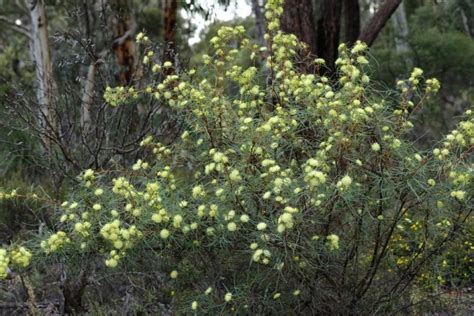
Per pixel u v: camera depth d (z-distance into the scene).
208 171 2.81
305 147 3.07
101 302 3.88
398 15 15.91
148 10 10.48
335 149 2.84
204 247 2.95
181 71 4.00
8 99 5.21
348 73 2.93
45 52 8.30
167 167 3.04
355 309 3.10
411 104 3.00
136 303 3.61
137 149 4.39
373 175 2.85
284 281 2.83
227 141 3.05
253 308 2.97
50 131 4.29
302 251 2.80
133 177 3.31
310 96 2.98
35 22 8.38
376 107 2.86
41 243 2.84
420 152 2.89
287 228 2.63
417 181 2.77
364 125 2.83
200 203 2.93
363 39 7.14
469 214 2.99
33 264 3.09
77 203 2.91
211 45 3.53
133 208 2.79
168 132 4.39
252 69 3.20
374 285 3.23
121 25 7.94
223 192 2.81
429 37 13.55
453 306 3.39
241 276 3.04
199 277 3.13
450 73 13.91
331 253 2.90
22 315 3.81
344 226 3.00
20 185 5.18
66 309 3.83
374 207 2.96
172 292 3.33
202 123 3.06
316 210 2.78
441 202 2.85
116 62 7.77
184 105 3.12
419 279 3.35
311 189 2.61
